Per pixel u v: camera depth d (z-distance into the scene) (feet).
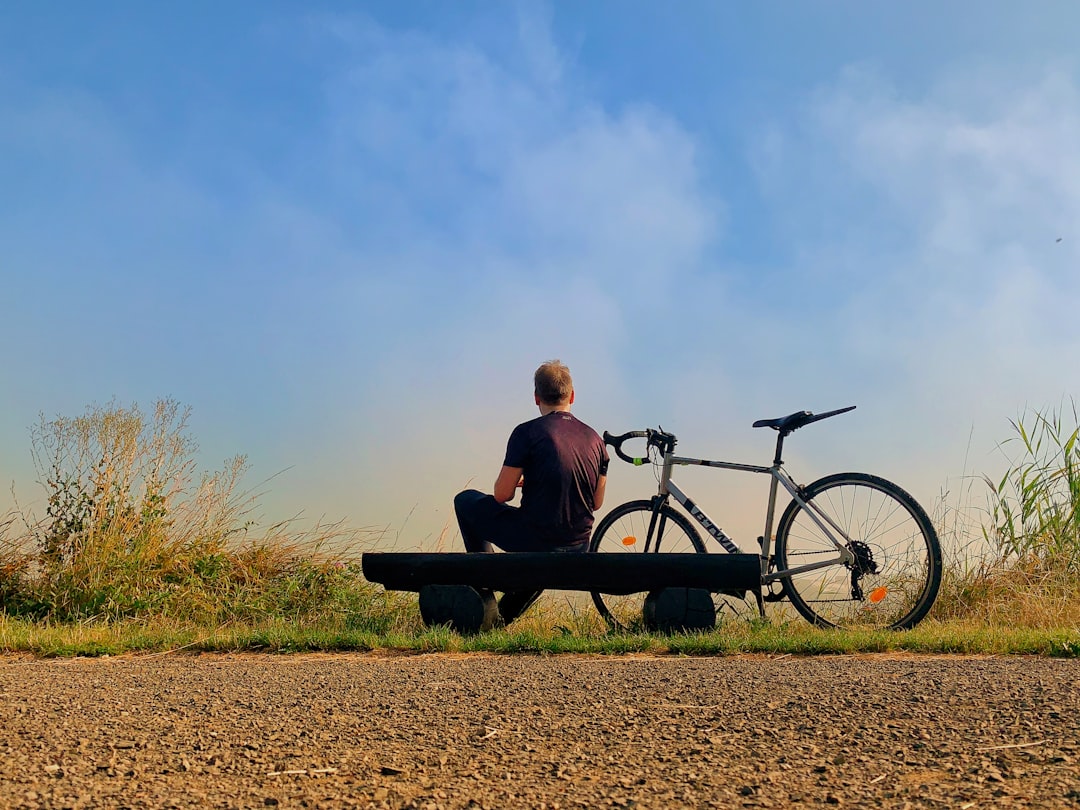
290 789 6.97
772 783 6.96
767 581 18.34
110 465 25.08
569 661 14.56
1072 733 8.04
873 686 10.70
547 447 17.97
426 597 18.44
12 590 23.71
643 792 6.78
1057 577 21.21
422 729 8.99
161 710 10.14
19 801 6.59
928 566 17.53
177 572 24.31
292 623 22.27
